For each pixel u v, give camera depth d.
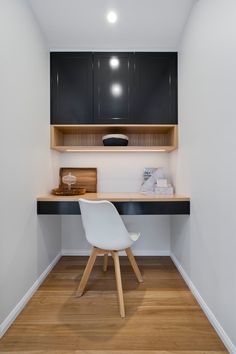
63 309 1.60
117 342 1.29
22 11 1.64
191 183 1.86
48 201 1.94
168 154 2.67
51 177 2.35
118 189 2.68
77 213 1.96
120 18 1.91
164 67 2.32
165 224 2.70
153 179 2.52
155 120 2.31
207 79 1.51
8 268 1.43
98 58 2.32
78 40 2.19
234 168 1.17
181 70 2.16
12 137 1.48
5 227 1.39
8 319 1.41
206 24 1.52
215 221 1.39
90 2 1.73
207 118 1.51
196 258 1.73
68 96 2.31
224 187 1.28
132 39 2.18
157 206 1.96
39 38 1.99
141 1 1.73
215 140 1.39
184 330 1.39
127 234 1.66
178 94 2.27
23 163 1.66
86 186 2.66
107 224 1.63
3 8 1.37
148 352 1.22
